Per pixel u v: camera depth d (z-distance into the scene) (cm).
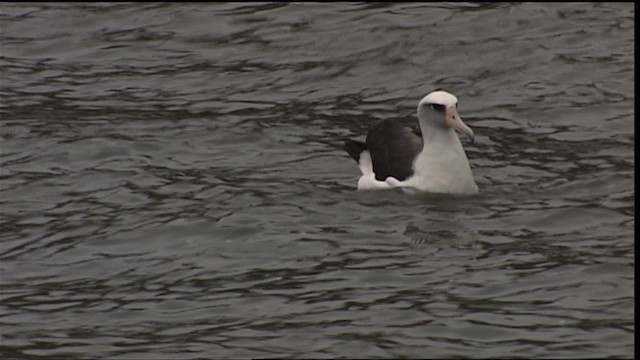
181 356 1459
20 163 2053
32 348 1494
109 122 2208
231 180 1962
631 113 2178
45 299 1614
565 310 1522
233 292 1602
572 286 1577
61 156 2072
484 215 1805
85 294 1620
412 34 2517
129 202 1891
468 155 2061
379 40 2503
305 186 1933
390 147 1934
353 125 2194
